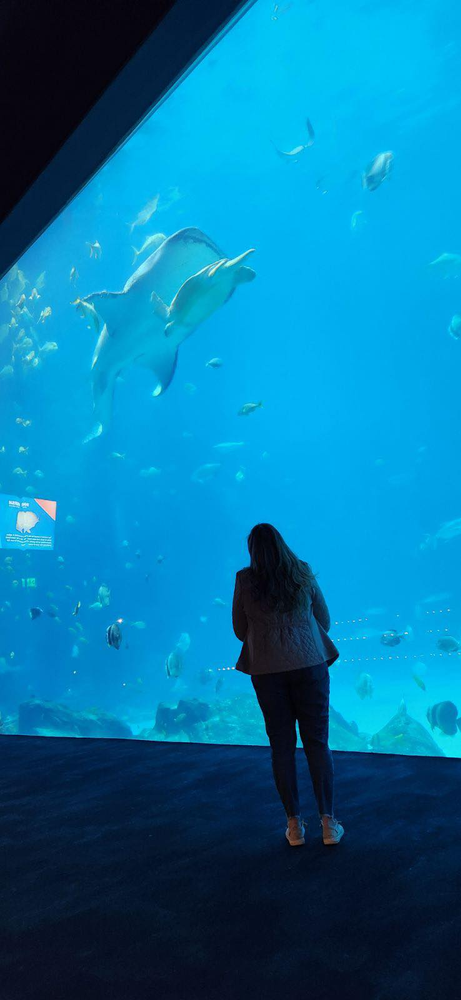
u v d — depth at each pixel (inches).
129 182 1221.1
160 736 459.2
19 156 217.5
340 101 1250.6
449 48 1127.0
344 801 145.8
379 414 1590.8
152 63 172.7
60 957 84.4
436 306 1494.8
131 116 191.6
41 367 1209.4
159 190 1288.1
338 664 1018.1
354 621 1371.8
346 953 78.5
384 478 1605.6
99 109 185.9
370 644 1056.8
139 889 106.3
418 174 1362.0
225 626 1460.4
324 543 1648.6
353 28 1061.1
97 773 202.1
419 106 1261.1
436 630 1130.7
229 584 1696.6
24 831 145.6
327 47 1103.0
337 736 397.4
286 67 1142.3
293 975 74.5
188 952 82.8
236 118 1210.6
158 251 606.9
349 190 1405.0
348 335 1558.8
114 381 778.8
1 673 1038.4
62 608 1248.2
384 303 1518.2
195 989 73.4
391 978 71.8
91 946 87.0
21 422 1226.6
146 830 138.9
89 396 1291.8
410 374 1572.3
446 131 1286.9
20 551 1221.1
